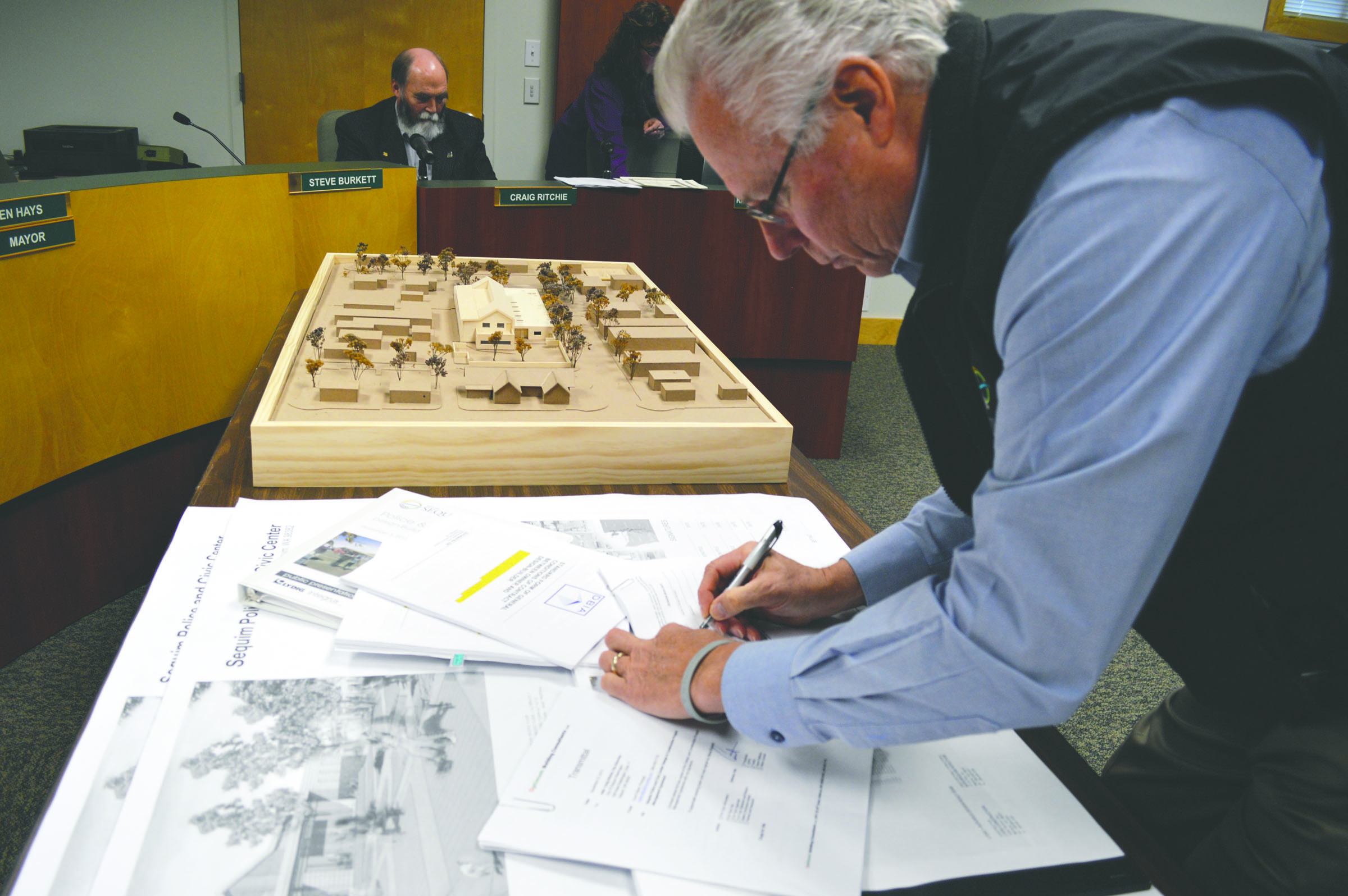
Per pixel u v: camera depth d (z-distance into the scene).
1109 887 0.55
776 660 0.58
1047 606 0.46
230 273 1.98
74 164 3.44
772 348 2.94
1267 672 0.64
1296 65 0.46
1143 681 1.99
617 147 3.45
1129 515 0.44
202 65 3.75
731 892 0.52
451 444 1.03
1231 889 0.70
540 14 4.02
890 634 0.53
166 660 0.68
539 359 1.34
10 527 1.64
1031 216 0.46
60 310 1.62
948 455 0.72
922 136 0.55
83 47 3.60
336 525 0.88
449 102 4.06
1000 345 0.49
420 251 2.53
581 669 0.71
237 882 0.50
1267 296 0.43
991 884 0.54
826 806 0.59
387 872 0.51
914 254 0.59
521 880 0.52
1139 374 0.43
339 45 3.86
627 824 0.55
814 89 0.53
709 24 0.54
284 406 1.07
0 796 1.44
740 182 0.60
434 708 0.65
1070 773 0.65
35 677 1.72
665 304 1.68
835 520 1.04
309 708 0.64
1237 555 0.60
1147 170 0.43
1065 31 0.55
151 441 1.88
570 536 0.92
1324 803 0.64
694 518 0.99
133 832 0.53
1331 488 0.54
